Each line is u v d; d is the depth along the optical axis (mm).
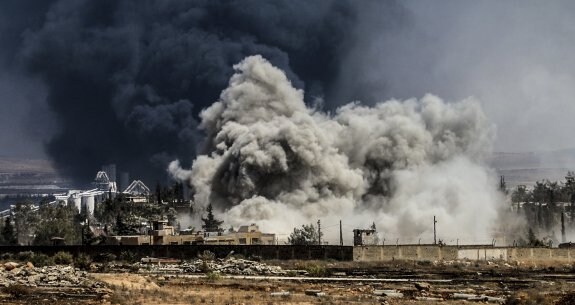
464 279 196000
